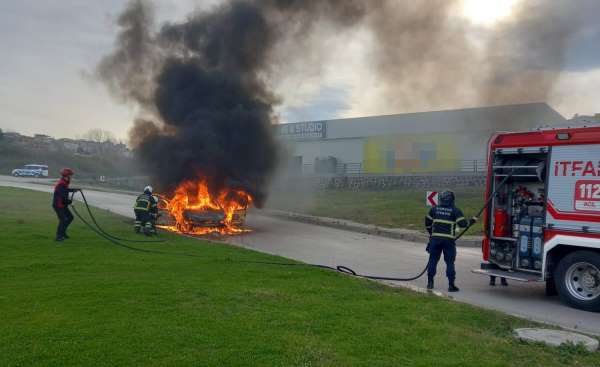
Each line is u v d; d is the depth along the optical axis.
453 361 4.49
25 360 4.17
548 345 5.08
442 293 8.38
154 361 4.23
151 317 5.50
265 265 9.31
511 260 8.92
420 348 4.81
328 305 6.36
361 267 10.97
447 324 5.70
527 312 7.40
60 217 11.48
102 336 4.82
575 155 7.94
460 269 11.04
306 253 12.93
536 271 8.53
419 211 22.17
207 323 5.34
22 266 8.38
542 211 8.52
